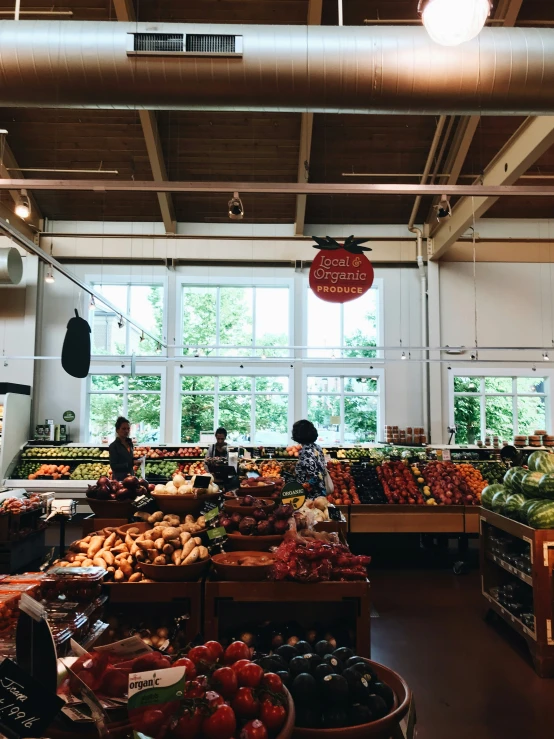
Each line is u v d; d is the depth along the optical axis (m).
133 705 1.31
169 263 11.27
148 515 3.85
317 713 1.78
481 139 8.91
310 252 11.15
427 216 11.05
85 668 1.53
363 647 2.94
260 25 4.05
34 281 10.91
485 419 11.20
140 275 11.27
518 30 4.04
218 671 1.58
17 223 10.33
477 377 11.20
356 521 6.46
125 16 7.03
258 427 11.38
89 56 3.91
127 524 3.71
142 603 3.25
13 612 2.30
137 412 11.28
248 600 2.97
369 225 11.25
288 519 3.54
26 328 10.83
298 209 10.41
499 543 4.52
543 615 3.71
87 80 4.00
